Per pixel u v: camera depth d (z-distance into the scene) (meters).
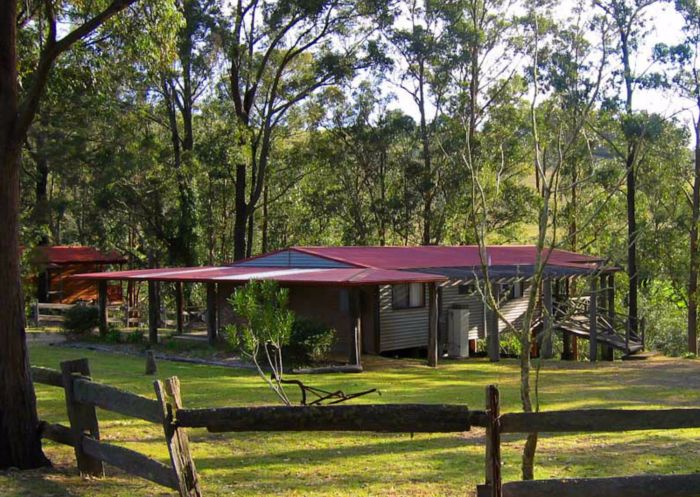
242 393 14.20
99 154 32.97
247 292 10.54
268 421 5.43
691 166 32.03
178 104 38.22
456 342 25.20
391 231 47.12
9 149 7.75
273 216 49.41
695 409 5.02
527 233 48.34
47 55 8.11
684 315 40.88
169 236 36.09
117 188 33.44
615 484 4.93
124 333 27.09
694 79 29.27
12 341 7.62
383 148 43.97
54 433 7.54
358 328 19.64
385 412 5.24
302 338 19.55
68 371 7.18
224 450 8.75
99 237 36.09
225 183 45.84
